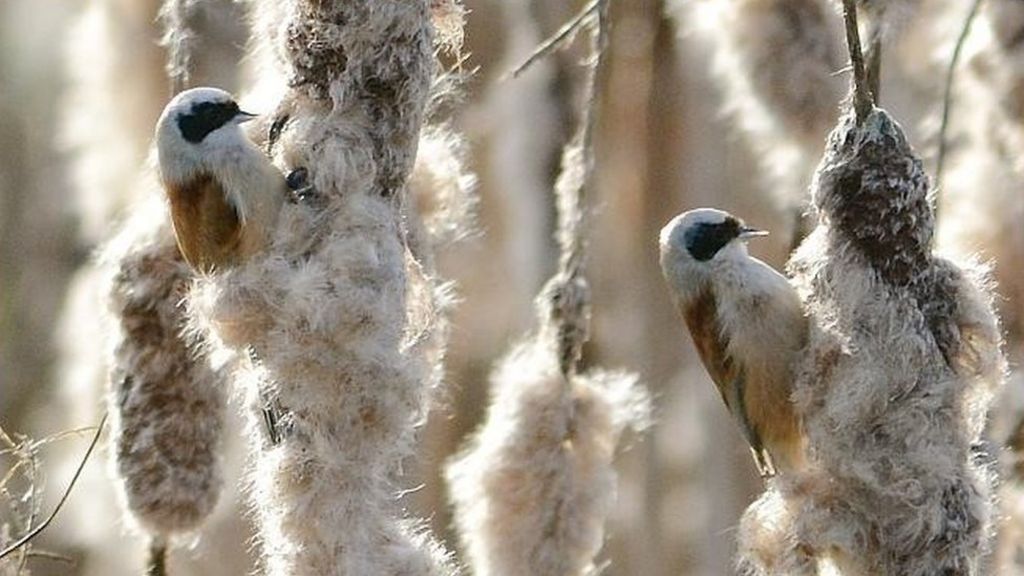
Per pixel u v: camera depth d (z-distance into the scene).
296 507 5.53
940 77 8.13
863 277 5.50
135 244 6.63
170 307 6.57
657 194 11.03
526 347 7.55
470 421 10.54
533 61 7.03
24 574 7.02
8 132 14.95
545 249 10.38
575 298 7.25
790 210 7.31
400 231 5.67
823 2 7.26
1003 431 7.32
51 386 13.18
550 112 10.41
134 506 6.55
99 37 8.55
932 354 5.49
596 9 7.13
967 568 5.53
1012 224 7.46
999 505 6.67
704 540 11.06
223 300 5.55
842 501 5.54
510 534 7.06
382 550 5.57
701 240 5.90
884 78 8.28
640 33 10.88
